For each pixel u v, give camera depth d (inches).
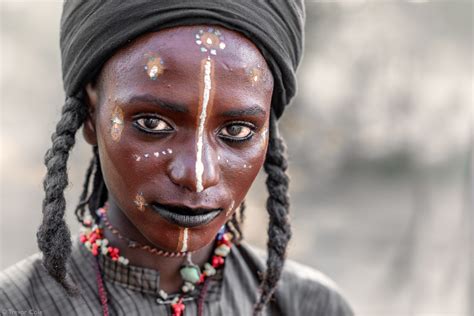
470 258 250.5
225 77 64.9
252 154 68.5
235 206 69.2
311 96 354.6
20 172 341.1
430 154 374.3
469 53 365.4
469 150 317.7
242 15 65.7
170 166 64.9
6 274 76.3
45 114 397.1
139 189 66.1
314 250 297.0
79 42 69.2
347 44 357.7
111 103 66.7
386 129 380.2
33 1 411.2
